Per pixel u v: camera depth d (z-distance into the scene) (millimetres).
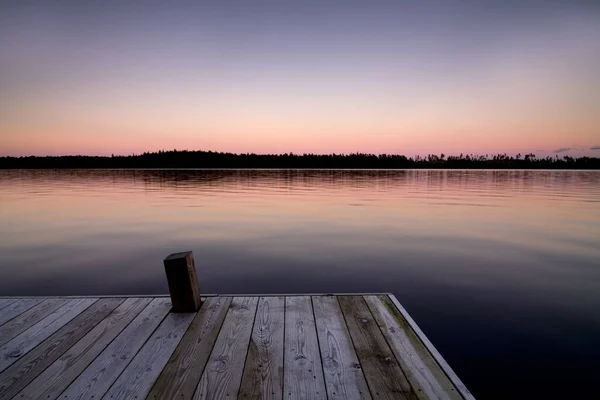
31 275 6770
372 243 9633
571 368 3650
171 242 9688
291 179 48281
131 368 2291
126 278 6598
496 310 5176
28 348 2539
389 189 30469
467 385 3359
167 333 2781
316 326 2926
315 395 2033
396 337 2742
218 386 2109
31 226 12047
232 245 9344
